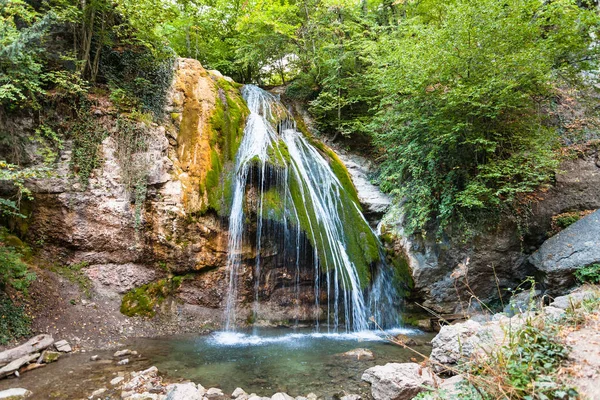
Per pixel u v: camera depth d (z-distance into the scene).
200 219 9.30
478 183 9.79
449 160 10.49
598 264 8.44
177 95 10.52
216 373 6.03
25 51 7.57
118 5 9.75
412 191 11.00
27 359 5.92
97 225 8.53
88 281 8.33
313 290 9.85
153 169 9.16
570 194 11.28
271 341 8.16
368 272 10.17
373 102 14.32
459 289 10.49
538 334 3.66
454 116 9.88
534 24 9.47
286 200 10.05
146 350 7.10
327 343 8.10
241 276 9.48
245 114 11.48
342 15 15.20
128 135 9.16
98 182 8.69
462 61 9.48
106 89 9.84
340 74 14.62
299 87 15.72
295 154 11.82
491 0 9.17
